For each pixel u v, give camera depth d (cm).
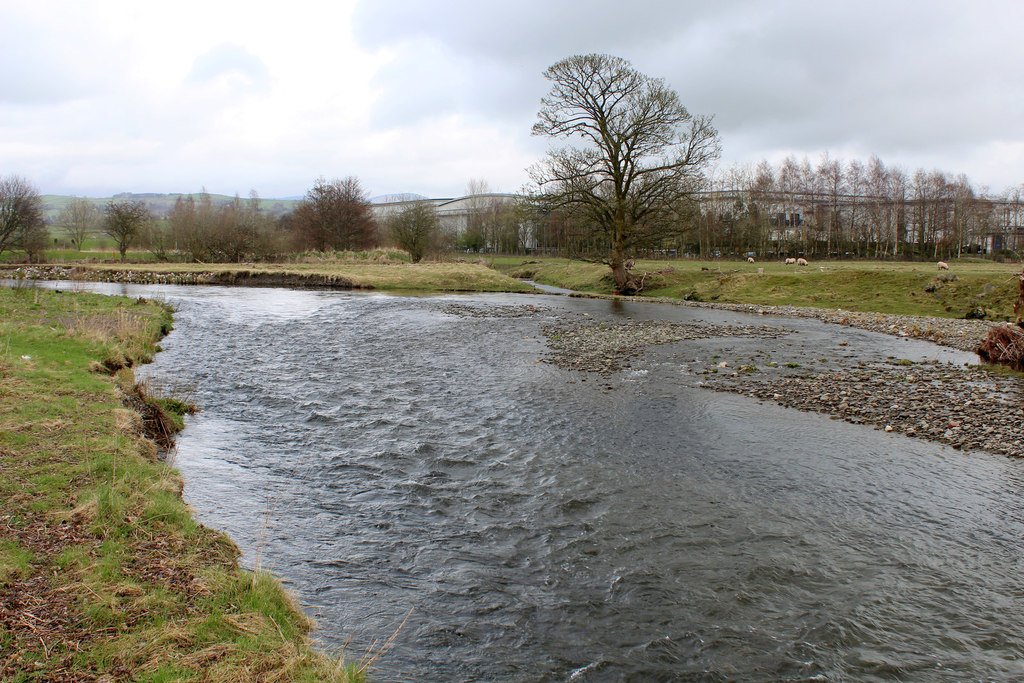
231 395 1552
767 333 2833
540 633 644
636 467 1132
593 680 575
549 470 1107
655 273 5459
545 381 1808
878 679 590
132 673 475
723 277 4825
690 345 2481
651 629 658
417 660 585
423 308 3747
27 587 565
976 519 934
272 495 952
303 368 1905
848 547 845
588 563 791
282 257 7481
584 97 4684
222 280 5466
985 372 1947
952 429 1355
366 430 1305
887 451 1232
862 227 8994
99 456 884
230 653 520
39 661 473
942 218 8475
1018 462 1166
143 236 8306
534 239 11825
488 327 2934
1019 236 9631
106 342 1734
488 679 566
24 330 1653
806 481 1076
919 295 3756
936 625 677
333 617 643
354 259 7381
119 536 686
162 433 1176
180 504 817
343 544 810
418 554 796
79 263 6862
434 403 1537
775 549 837
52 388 1181
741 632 657
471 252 11919
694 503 979
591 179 4884
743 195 9519
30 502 724
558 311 3750
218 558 692
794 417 1470
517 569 771
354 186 9156
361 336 2577
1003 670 605
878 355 2275
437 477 1059
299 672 512
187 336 2423
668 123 4475
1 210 6688
